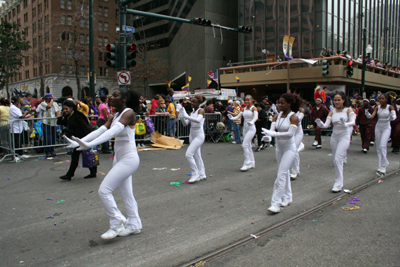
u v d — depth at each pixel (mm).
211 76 24047
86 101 9695
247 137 7496
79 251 3357
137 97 3816
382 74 29062
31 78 54188
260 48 30734
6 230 3924
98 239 3662
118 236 3732
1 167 7660
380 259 3158
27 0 54156
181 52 42906
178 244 3525
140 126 8898
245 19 31828
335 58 22781
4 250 3381
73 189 5793
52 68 48188
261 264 3090
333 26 27797
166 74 52750
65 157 9062
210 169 7660
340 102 5898
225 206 4859
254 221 4227
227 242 3578
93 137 3516
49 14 46500
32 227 4020
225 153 10125
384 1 37344
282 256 3254
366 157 9375
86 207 4801
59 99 10094
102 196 3484
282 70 26062
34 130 8930
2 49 40281
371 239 3637
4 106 8867
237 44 34125
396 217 4332
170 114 11664
